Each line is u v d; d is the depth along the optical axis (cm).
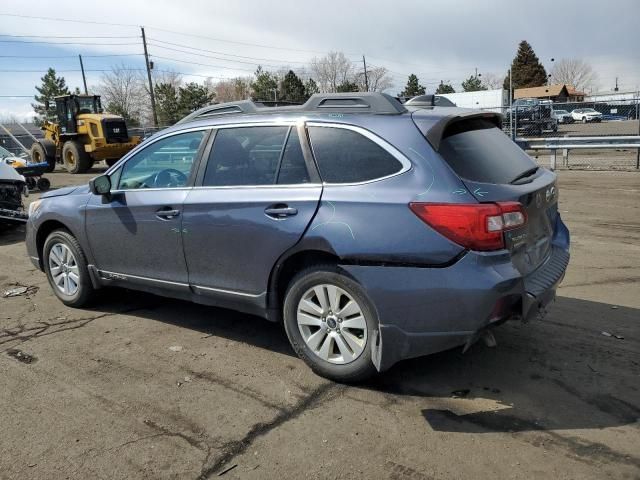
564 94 7169
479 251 309
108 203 466
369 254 329
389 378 371
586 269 609
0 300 550
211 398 349
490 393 349
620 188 1191
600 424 311
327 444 299
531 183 356
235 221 384
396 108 358
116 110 6594
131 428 317
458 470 275
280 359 404
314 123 371
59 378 378
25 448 299
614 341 418
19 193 922
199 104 5819
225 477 274
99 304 530
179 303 532
